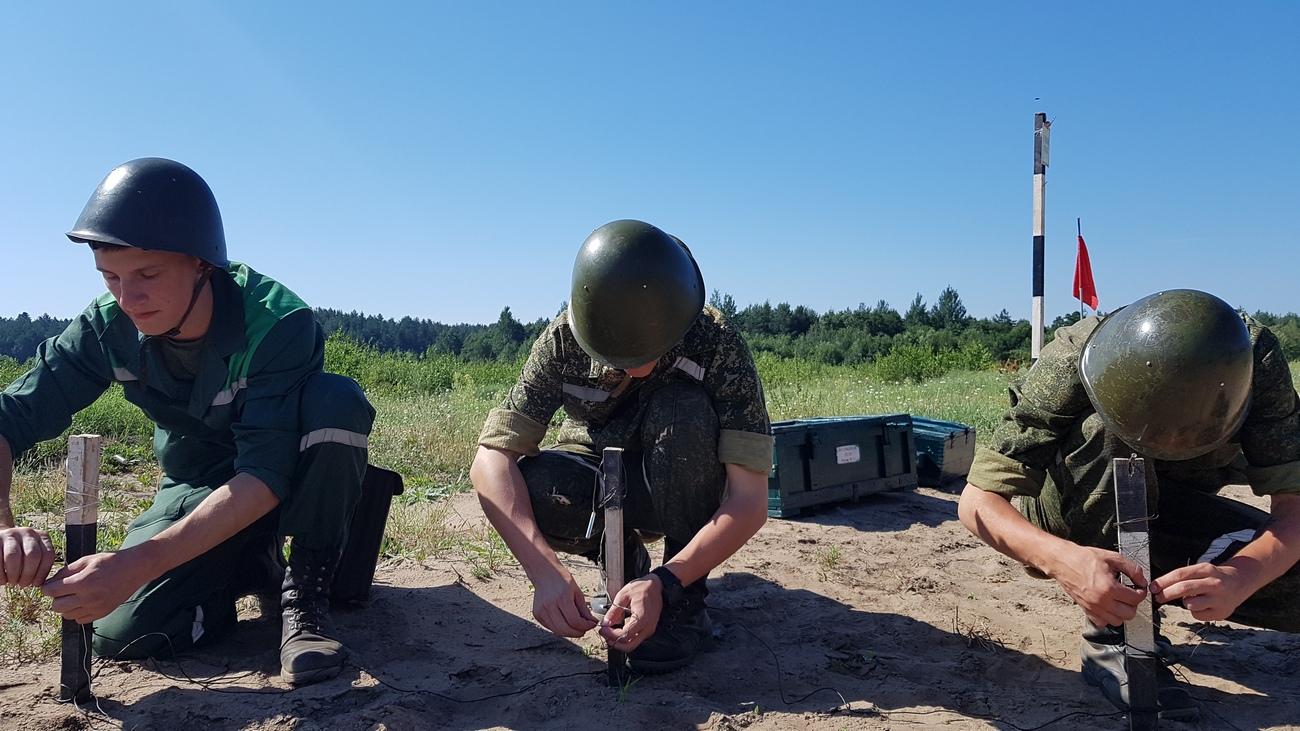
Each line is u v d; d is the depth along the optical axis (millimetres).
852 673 2473
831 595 3195
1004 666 2531
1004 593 3246
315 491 2350
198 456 2650
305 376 2391
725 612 2986
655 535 2832
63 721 2025
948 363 25484
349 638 2627
